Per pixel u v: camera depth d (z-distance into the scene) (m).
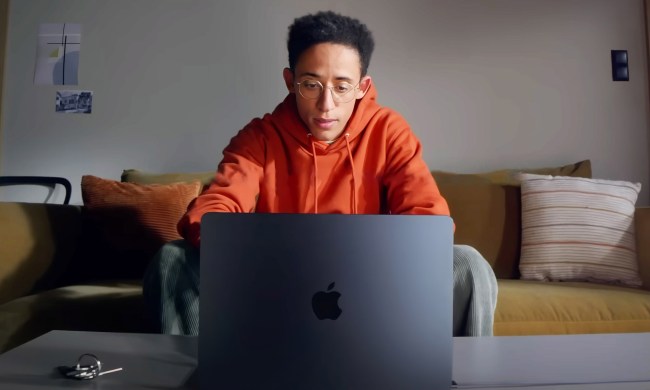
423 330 0.62
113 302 1.36
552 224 1.78
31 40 2.39
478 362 0.70
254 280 0.63
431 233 0.64
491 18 2.42
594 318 1.37
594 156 2.39
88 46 2.39
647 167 2.39
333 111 1.23
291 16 2.40
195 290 0.95
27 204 1.67
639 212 1.79
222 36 2.40
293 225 0.63
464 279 0.97
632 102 2.40
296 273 0.62
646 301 1.42
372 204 1.38
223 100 2.39
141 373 0.64
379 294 0.63
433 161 2.38
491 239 1.91
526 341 0.83
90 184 1.92
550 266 1.74
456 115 2.39
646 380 0.62
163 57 2.39
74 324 1.30
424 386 0.62
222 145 2.38
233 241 0.63
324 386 0.61
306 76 1.19
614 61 2.41
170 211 1.86
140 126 2.38
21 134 2.37
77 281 1.89
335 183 1.39
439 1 2.41
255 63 2.40
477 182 2.02
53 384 0.59
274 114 1.45
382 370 0.62
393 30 2.39
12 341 1.25
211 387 0.61
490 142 2.39
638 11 2.41
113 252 1.82
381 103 2.38
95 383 0.60
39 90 2.38
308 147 1.39
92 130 2.38
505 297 1.41
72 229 1.85
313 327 0.62
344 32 1.18
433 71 2.40
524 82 2.40
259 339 0.62
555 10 2.42
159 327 0.93
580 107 2.40
